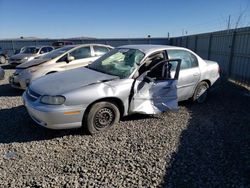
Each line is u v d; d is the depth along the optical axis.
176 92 5.30
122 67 5.11
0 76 10.02
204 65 6.34
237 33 10.67
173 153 3.94
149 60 5.12
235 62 10.83
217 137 4.56
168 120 5.34
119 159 3.74
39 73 7.55
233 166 3.60
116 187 3.09
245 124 5.23
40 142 4.26
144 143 4.26
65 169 3.46
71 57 8.02
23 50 17.28
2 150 3.98
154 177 3.30
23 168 3.49
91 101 4.35
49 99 4.20
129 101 4.80
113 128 4.84
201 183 3.20
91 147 4.10
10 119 5.30
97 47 8.79
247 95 7.86
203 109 6.17
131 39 30.45
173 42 29.30
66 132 4.62
